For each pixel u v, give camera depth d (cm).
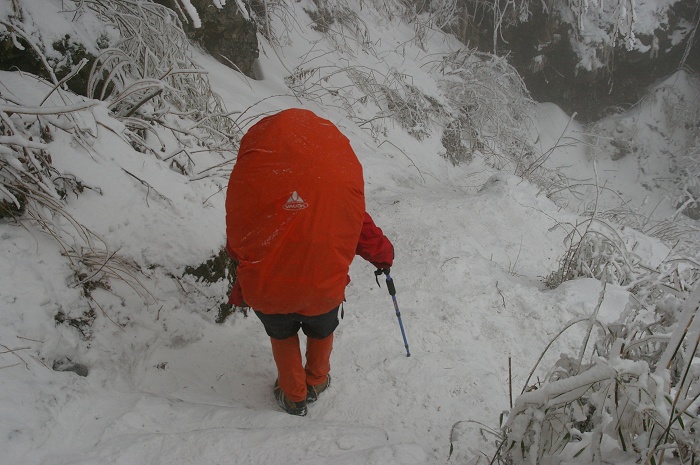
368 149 753
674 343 190
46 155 314
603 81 1385
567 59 1348
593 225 582
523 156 1077
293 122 257
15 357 252
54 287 284
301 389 292
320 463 231
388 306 386
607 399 199
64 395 252
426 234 493
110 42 456
